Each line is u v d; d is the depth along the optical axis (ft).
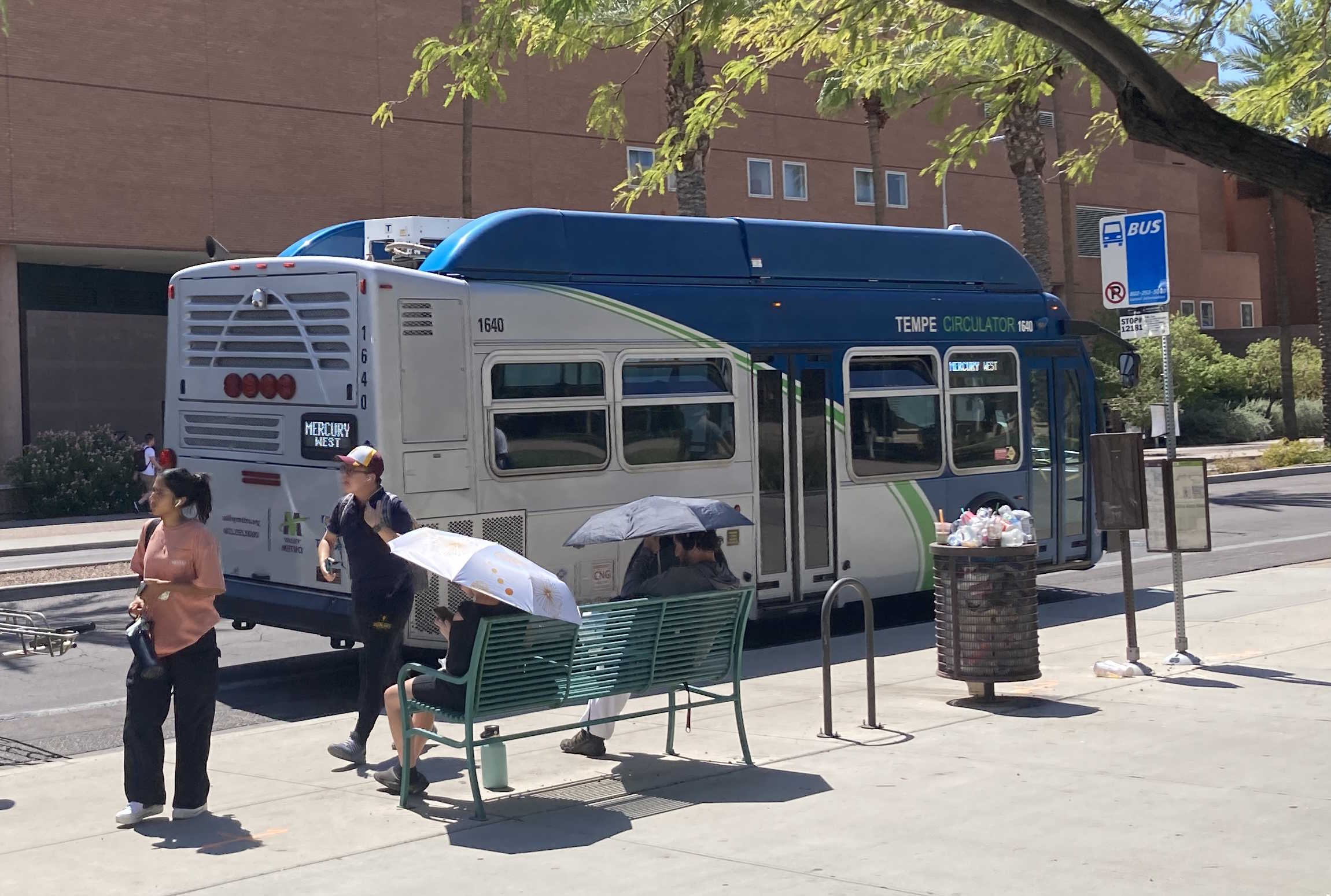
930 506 44.96
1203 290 186.09
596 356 37.06
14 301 96.32
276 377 35.47
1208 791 22.70
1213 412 163.22
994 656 29.91
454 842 21.01
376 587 26.30
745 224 41.57
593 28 31.83
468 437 34.37
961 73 34.14
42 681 37.93
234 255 101.19
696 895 18.15
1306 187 22.31
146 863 20.29
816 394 42.24
